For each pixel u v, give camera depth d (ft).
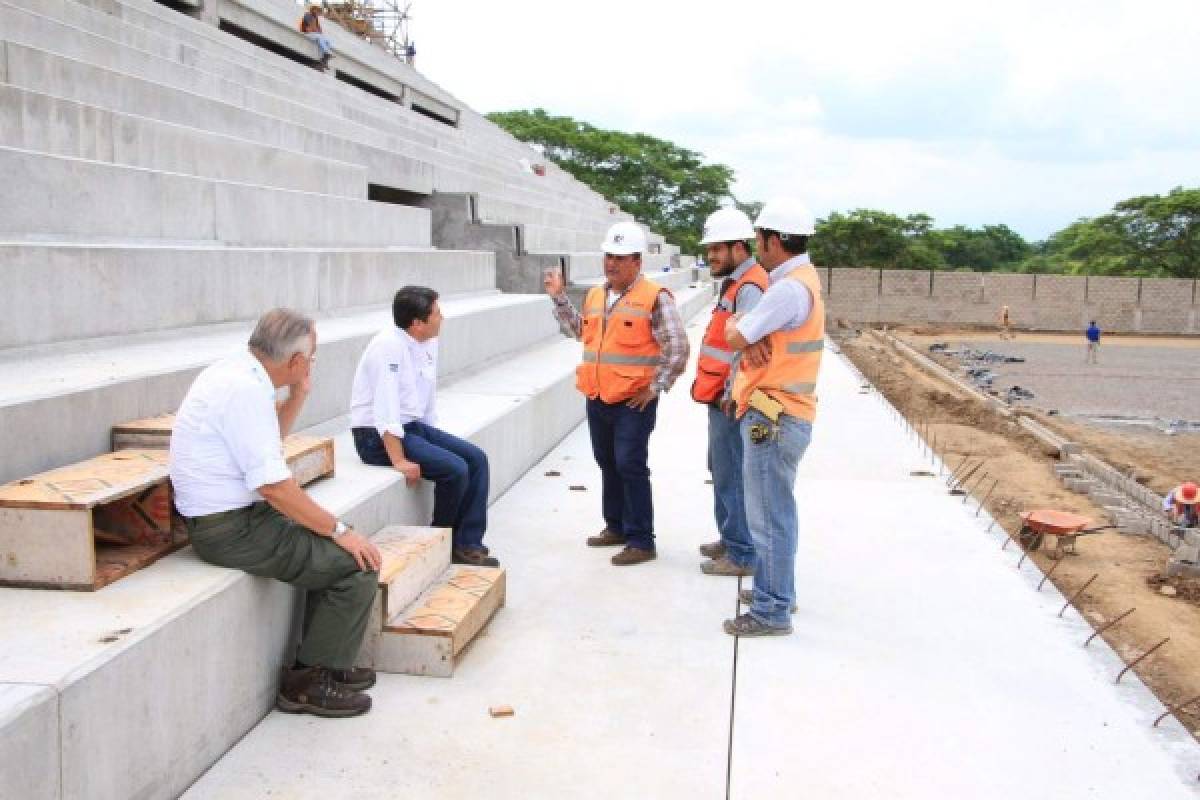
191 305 20.49
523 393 27.55
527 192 71.36
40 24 25.82
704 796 11.30
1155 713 13.67
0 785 7.97
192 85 33.06
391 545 15.58
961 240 290.97
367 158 39.60
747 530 18.69
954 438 47.93
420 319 17.85
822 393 43.78
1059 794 11.57
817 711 13.47
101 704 9.24
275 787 11.12
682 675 14.47
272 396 12.21
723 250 17.83
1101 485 38.50
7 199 17.80
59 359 16.28
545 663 14.73
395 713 13.03
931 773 11.95
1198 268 208.33
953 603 17.75
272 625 12.87
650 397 18.97
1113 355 122.52
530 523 22.12
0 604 10.60
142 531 12.30
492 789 11.30
